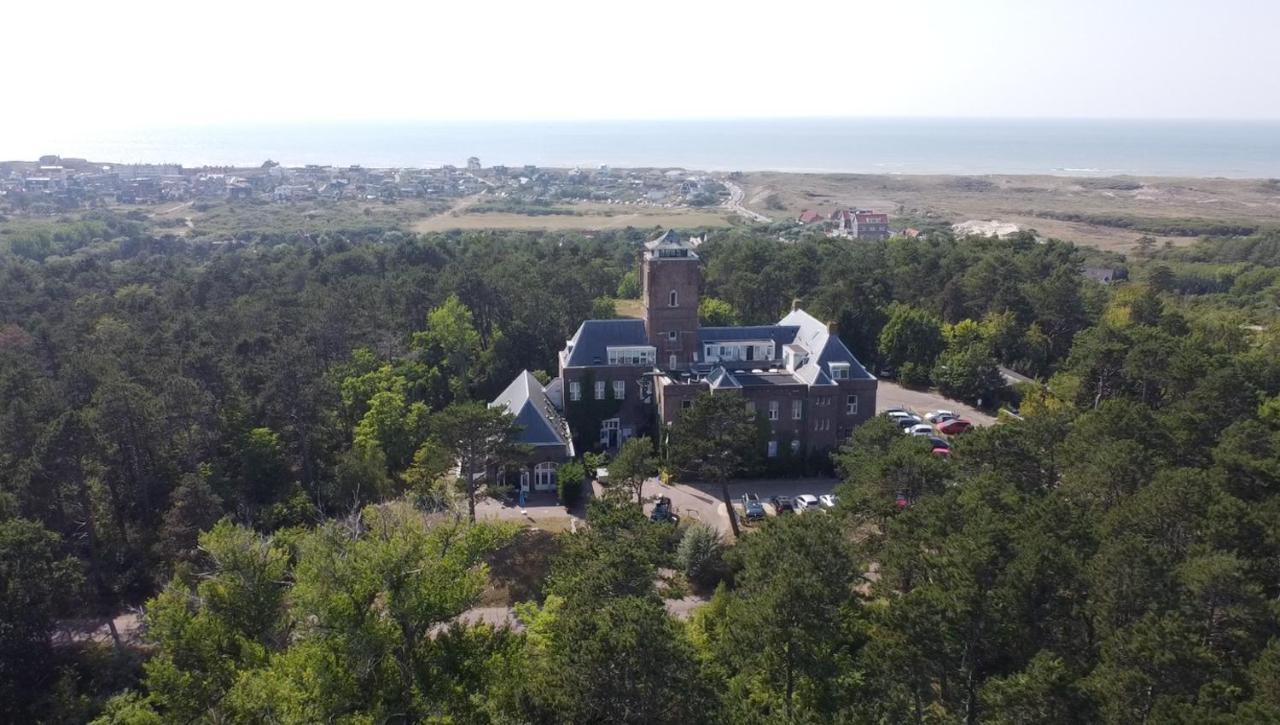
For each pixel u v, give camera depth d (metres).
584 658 36.25
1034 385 102.38
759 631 43.03
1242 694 39.22
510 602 64.75
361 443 83.38
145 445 72.75
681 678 36.38
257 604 48.53
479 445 70.88
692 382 87.44
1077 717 37.50
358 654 39.12
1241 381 76.50
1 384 76.62
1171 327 111.31
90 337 101.44
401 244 175.75
